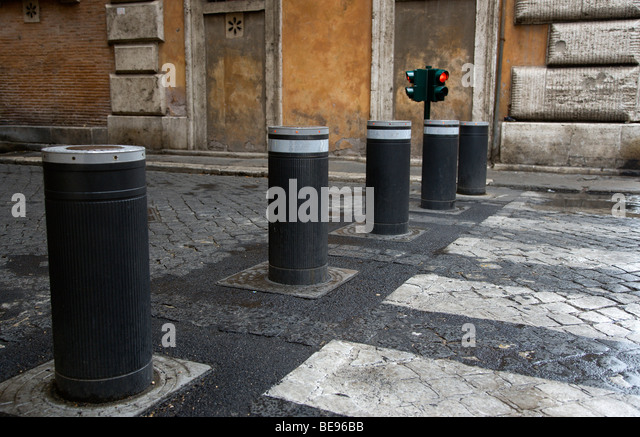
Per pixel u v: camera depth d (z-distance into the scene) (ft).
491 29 38.91
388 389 9.41
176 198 28.99
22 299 13.78
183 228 21.85
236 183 35.14
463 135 29.71
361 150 43.73
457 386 9.53
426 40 40.78
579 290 14.65
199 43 47.09
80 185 8.04
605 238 20.52
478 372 10.06
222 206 26.73
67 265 8.27
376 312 12.96
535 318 12.69
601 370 10.22
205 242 19.63
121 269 8.48
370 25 41.81
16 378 9.50
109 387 8.65
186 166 41.11
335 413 8.65
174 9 47.03
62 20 50.55
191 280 15.26
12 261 17.15
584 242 19.85
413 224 22.53
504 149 39.47
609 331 12.01
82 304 8.36
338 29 42.86
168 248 18.76
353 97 43.24
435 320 12.51
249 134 46.98
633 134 36.40
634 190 31.22
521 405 8.95
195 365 10.05
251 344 11.18
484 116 40.06
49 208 8.25
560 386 9.59
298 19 43.88
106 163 8.09
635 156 36.60
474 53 39.63
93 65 50.24
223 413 8.60
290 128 13.99
